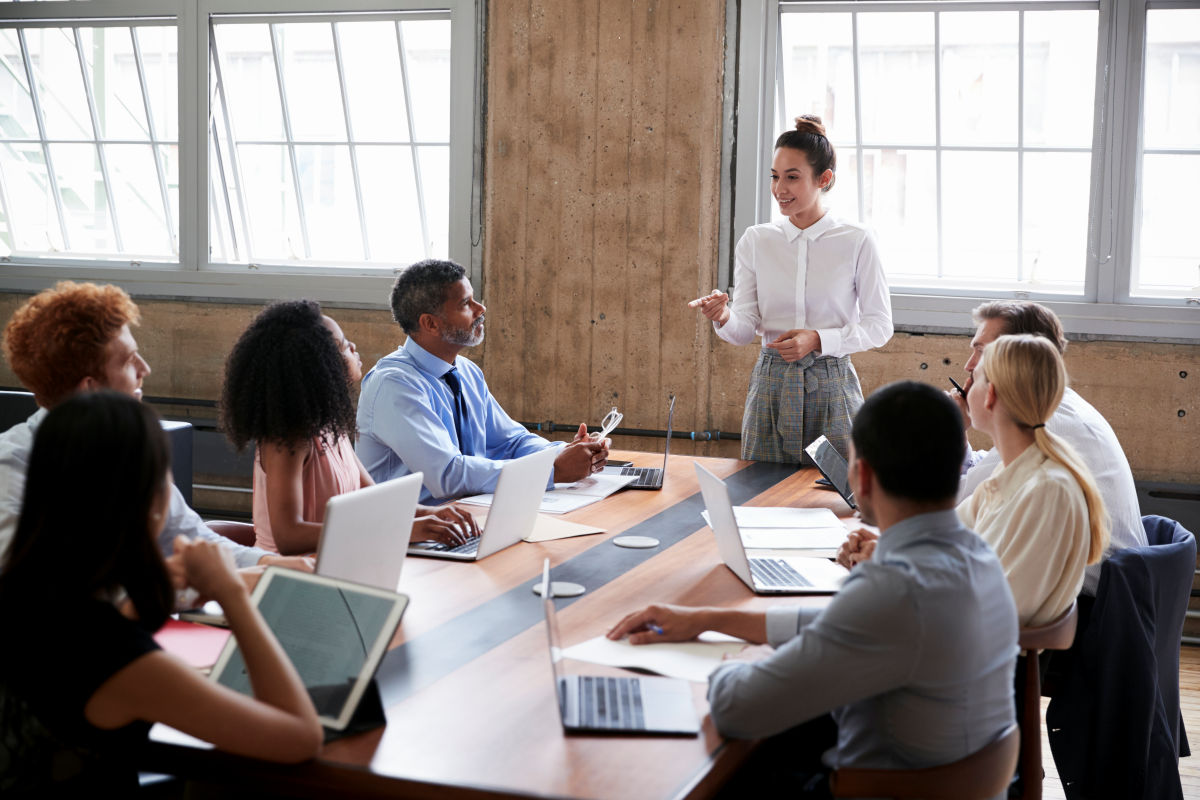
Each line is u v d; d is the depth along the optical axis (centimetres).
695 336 501
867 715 161
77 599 135
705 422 505
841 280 378
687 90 491
